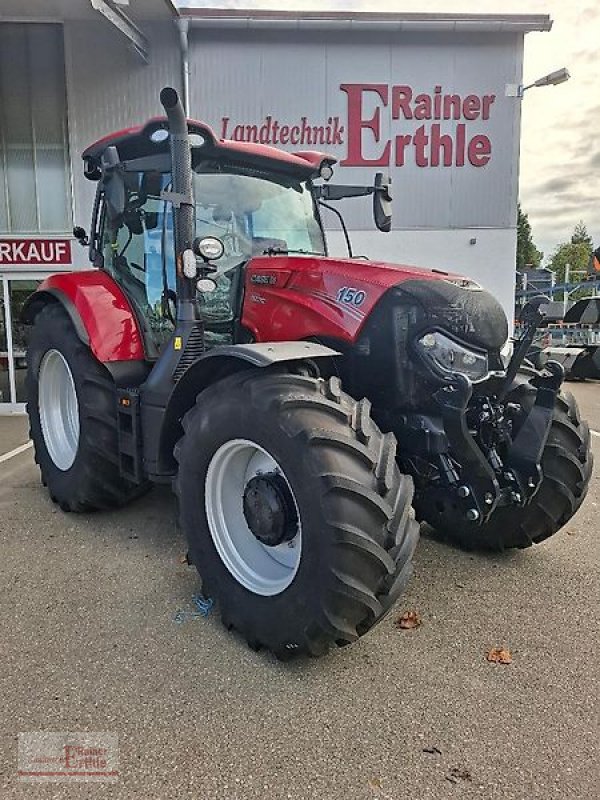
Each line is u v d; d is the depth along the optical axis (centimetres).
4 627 275
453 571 335
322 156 387
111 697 226
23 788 185
